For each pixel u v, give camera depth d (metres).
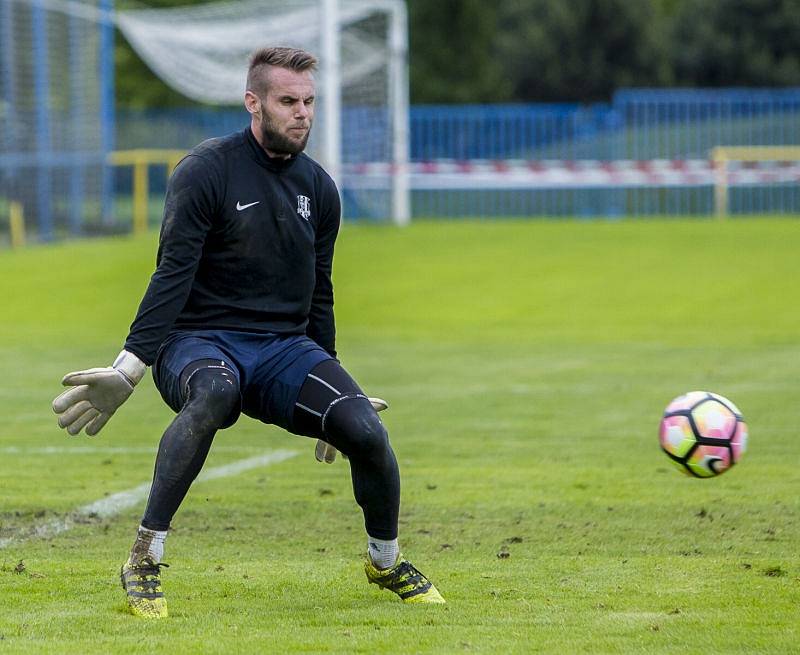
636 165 93.19
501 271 58.56
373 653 11.00
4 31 72.75
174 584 13.79
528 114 106.12
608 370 33.56
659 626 11.87
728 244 70.31
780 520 17.09
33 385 31.77
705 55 124.06
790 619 12.13
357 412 12.61
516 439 24.06
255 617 12.34
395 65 89.38
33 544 15.89
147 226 92.19
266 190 13.08
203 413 12.43
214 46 77.81
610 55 125.56
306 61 12.93
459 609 12.64
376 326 43.59
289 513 17.86
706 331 41.50
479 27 125.31
